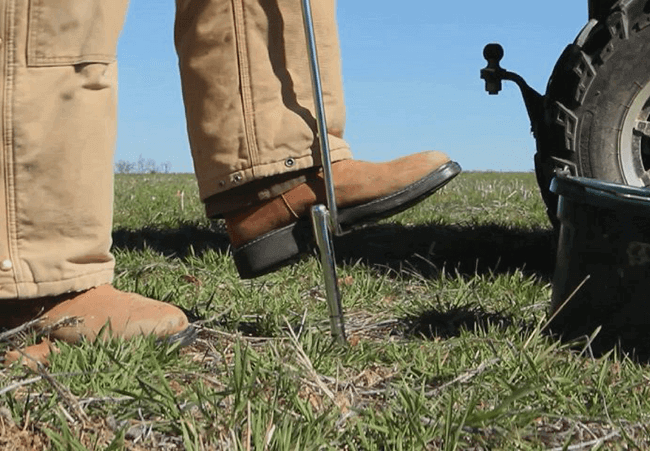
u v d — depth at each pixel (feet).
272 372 7.45
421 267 15.71
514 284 13.23
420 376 8.14
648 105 14.29
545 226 21.61
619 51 14.14
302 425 6.14
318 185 8.97
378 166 8.95
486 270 15.56
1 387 6.85
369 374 8.21
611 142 14.35
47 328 8.20
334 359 8.45
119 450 5.81
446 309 11.59
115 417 6.47
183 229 19.86
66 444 5.74
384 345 9.18
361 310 11.83
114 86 8.41
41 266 8.01
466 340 9.26
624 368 8.66
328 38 9.14
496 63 15.97
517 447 6.43
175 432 6.30
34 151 7.88
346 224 9.02
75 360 7.52
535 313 11.51
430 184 8.86
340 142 9.11
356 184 8.85
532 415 6.73
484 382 7.97
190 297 11.96
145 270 14.21
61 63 7.95
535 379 7.77
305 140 8.89
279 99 8.93
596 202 9.02
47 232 8.05
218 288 12.92
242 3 8.84
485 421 6.59
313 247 9.39
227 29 8.84
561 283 9.58
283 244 9.13
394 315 11.50
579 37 14.42
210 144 8.99
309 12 8.57
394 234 19.02
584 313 9.23
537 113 15.42
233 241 9.40
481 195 31.65
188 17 9.04
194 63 8.99
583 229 9.21
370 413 6.59
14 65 7.80
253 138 8.85
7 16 7.73
